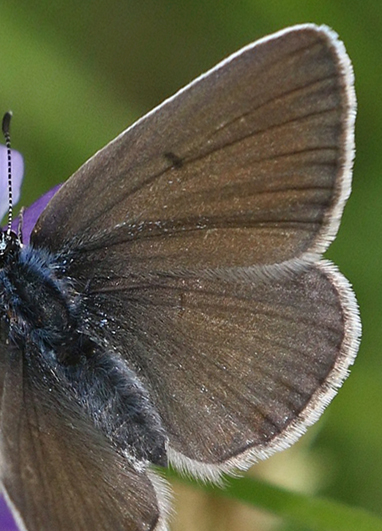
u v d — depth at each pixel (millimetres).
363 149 178
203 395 154
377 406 174
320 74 149
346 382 174
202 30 180
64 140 177
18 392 151
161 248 154
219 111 150
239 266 153
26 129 177
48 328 154
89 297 155
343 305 153
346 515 164
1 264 155
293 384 153
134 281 155
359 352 175
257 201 151
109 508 149
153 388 155
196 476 155
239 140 151
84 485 149
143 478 151
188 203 152
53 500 147
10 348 152
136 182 153
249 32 180
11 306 154
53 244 155
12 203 161
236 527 168
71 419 151
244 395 154
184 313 155
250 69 149
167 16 180
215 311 154
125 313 155
